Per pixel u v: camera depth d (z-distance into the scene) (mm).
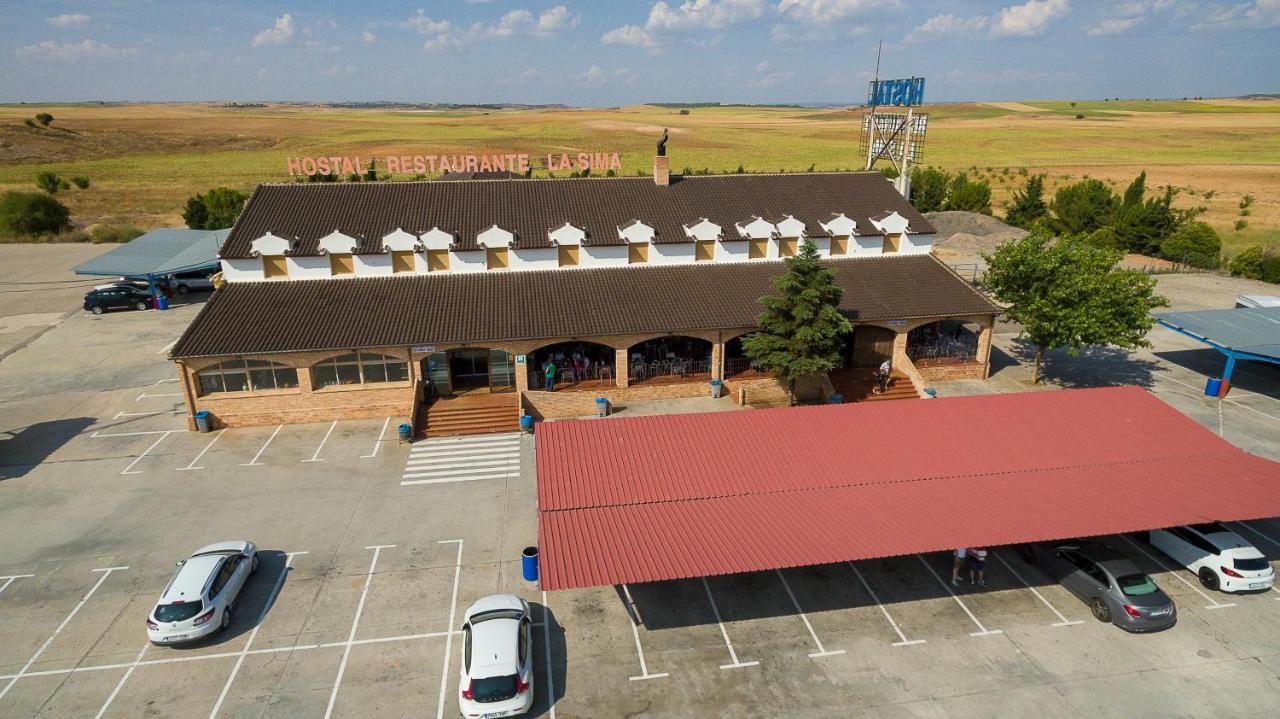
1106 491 26672
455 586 26266
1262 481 27297
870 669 22531
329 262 42062
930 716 20781
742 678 22156
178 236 68312
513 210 46562
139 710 20891
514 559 27828
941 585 26500
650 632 24125
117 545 28531
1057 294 39938
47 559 27656
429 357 39938
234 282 41656
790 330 38438
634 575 21672
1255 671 22422
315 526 29797
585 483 26797
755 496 26422
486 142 180875
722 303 42281
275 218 44094
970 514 25234
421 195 47000
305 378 38094
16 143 163250
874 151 67438
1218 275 70062
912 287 45281
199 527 29719
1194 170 139000
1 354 49375
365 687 21734
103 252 80188
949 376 45062
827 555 22797
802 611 25156
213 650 23156
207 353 36375
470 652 21156
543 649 23312
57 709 20906
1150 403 32812
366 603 25328
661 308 41500
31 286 66375
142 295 59500
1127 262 75688
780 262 46656
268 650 23172
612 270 44781
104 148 173250
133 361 48250
